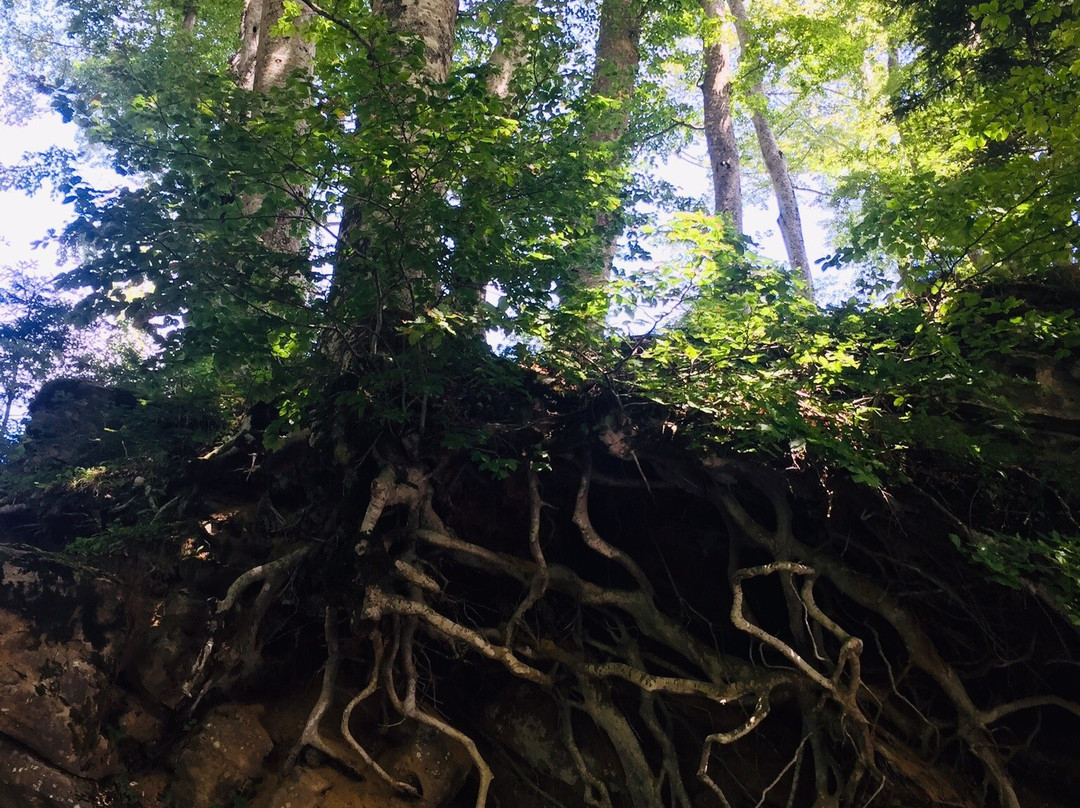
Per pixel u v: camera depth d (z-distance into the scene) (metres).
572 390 7.95
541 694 8.52
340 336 6.99
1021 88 6.95
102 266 6.22
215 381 9.66
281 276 6.75
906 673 7.69
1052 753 7.92
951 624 7.97
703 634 8.62
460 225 6.32
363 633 7.39
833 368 7.04
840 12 15.73
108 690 7.22
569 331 7.27
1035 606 7.58
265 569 7.56
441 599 7.83
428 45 8.85
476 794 8.05
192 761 7.16
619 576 8.70
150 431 9.17
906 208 7.09
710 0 17.02
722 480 7.75
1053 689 7.98
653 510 8.78
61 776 6.73
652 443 7.64
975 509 7.39
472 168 6.10
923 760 7.56
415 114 5.96
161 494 8.63
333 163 6.20
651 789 7.53
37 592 7.23
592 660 8.16
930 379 7.15
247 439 8.61
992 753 7.30
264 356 6.46
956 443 6.93
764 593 8.74
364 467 7.50
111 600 7.50
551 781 8.12
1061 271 8.59
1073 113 6.64
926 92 12.10
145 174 7.51
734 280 7.92
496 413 7.88
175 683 7.46
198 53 10.36
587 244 7.77
